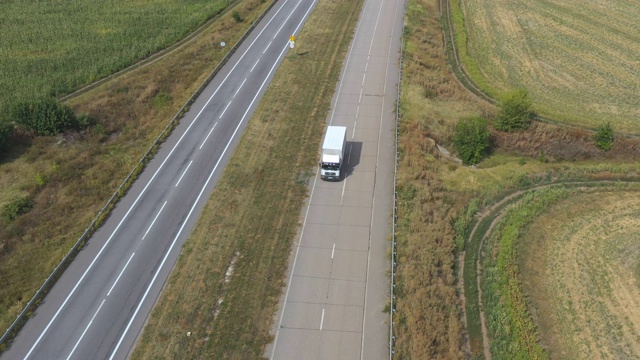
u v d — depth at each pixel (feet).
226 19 320.70
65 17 323.78
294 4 339.57
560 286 154.71
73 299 145.59
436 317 138.92
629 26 327.26
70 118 218.38
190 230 167.73
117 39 296.71
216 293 146.72
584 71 275.80
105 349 132.87
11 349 132.77
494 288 151.33
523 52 293.64
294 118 224.33
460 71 273.95
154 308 143.02
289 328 137.18
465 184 195.62
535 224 177.58
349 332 136.36
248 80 253.65
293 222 170.81
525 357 132.26
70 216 174.29
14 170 196.85
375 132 215.92
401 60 265.95
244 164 197.26
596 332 141.49
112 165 197.67
